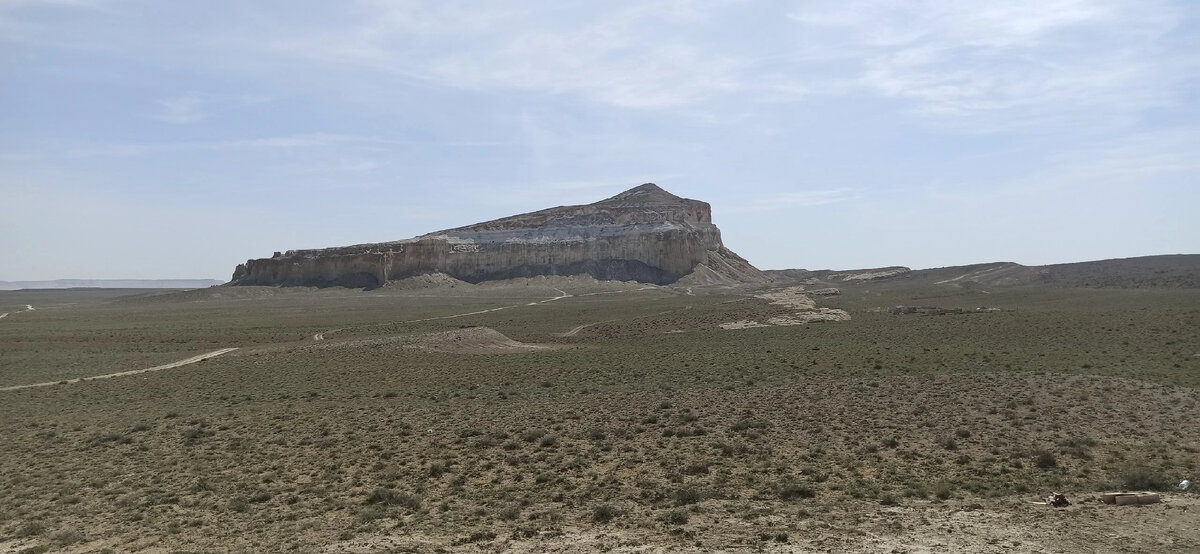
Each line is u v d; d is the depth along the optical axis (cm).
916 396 3775
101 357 7731
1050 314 8519
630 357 6400
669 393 4253
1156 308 8338
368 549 1844
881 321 9194
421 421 3678
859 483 2369
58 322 13662
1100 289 12862
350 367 6253
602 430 3247
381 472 2683
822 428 3167
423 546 1855
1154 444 2770
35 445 3381
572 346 8194
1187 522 1892
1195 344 5606
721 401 3922
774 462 2667
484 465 2738
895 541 1819
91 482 2633
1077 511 2005
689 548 1800
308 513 2188
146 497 2422
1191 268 14250
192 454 3097
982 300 11875
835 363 5303
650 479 2484
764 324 9738
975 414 3322
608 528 1970
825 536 1861
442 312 15100
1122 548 1741
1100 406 3375
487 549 1828
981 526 1911
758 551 1772
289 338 9738
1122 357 5053
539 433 3212
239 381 5559
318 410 4131
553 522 2042
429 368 6069
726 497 2250
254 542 1923
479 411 3938
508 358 6800
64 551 1898
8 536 2023
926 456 2709
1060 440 2844
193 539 1964
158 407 4459
